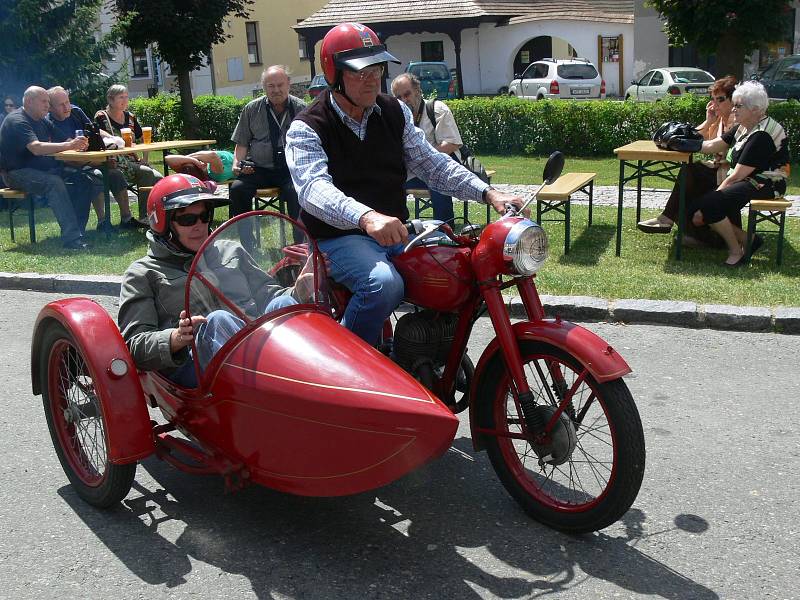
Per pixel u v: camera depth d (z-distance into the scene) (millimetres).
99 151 8961
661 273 7176
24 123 8812
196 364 3430
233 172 8875
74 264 8031
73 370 3822
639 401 4828
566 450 3385
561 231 9039
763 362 5383
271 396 3162
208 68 37406
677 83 26203
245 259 3551
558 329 3338
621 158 7758
